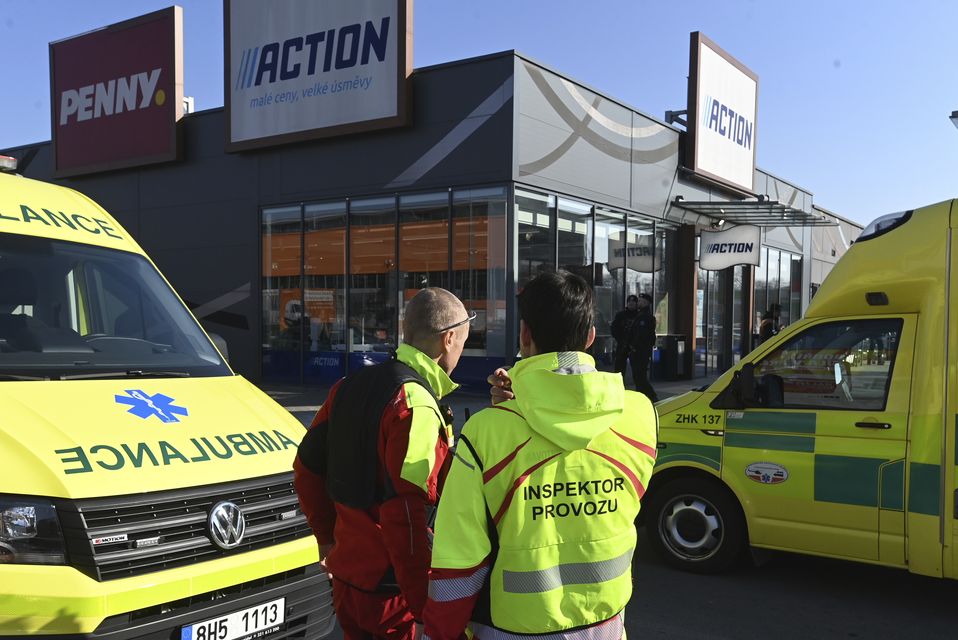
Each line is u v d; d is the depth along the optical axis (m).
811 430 4.60
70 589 2.46
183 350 3.99
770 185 22.30
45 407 2.92
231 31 15.10
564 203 13.60
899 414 4.31
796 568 5.27
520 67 12.30
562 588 1.76
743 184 19.48
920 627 4.28
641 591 4.80
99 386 3.22
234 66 15.14
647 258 16.36
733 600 4.66
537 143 12.76
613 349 15.07
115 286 4.11
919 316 4.33
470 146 12.65
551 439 1.75
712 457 4.95
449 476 1.80
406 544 2.19
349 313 14.37
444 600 1.73
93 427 2.88
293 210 15.02
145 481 2.72
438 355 2.52
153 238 16.98
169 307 4.23
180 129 16.27
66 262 3.97
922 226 4.42
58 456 2.66
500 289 12.54
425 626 1.77
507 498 1.76
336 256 14.50
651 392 12.31
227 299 15.96
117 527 2.60
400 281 13.71
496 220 12.52
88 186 17.97
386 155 13.62
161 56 16.25
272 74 14.63
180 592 2.66
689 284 17.64
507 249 12.38
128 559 2.59
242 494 2.96
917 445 4.21
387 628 2.32
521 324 1.96
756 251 15.55
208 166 16.06
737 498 4.88
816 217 17.48
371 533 2.30
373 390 2.33
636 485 1.88
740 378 4.77
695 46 16.98
